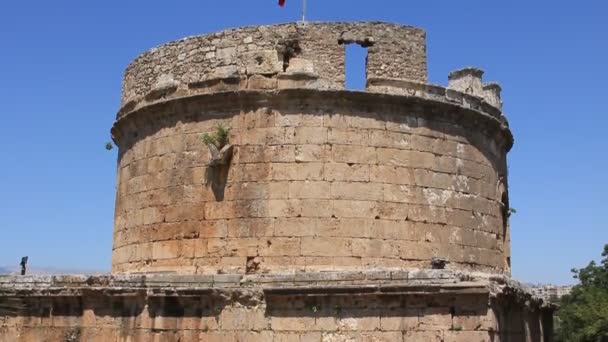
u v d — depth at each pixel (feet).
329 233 73.72
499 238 86.89
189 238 77.71
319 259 73.10
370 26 80.94
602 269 205.57
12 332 81.10
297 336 66.59
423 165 78.13
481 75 90.12
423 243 76.28
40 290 79.61
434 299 64.49
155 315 72.23
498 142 91.15
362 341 65.26
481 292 62.90
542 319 92.89
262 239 74.18
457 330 63.46
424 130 79.00
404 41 82.17
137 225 83.46
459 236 79.41
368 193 75.15
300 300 67.15
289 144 75.77
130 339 73.61
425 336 64.13
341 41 79.87
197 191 78.33
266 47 79.00
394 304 65.31
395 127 77.51
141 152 85.56
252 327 68.03
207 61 81.35
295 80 77.20
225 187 76.79
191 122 80.64
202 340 69.72
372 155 76.13
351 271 68.33
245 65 79.05
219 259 75.36
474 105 84.28
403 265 74.64
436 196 78.33
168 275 72.59
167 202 80.43
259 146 76.43
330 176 75.00
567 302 193.36
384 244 74.43
